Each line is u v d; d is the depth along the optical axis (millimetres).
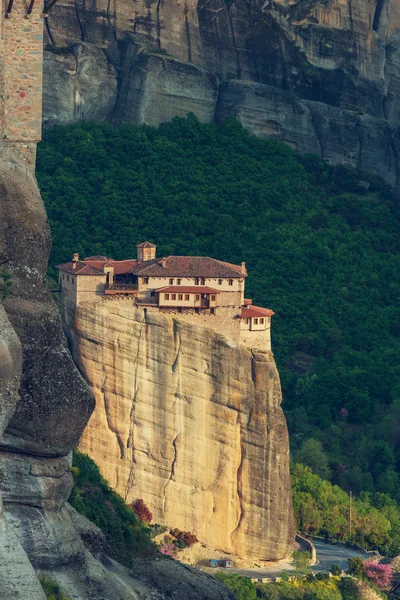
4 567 87062
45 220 97938
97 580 99312
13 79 99625
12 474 95812
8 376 88000
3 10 98750
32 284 96812
